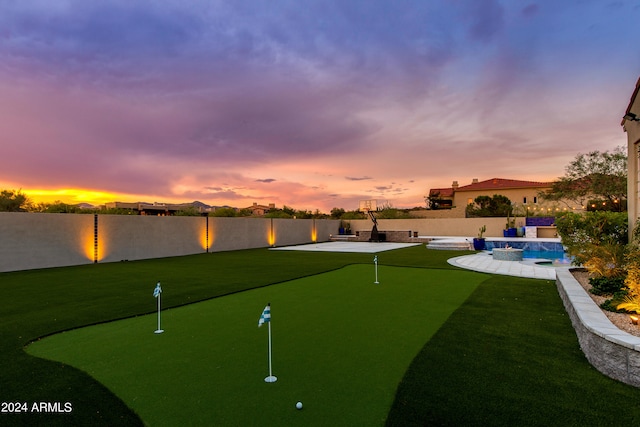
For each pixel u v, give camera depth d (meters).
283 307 6.00
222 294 7.18
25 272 11.31
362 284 8.29
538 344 4.03
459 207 37.41
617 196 22.91
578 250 7.11
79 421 2.48
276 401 2.73
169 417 2.52
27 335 4.57
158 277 9.78
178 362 3.57
